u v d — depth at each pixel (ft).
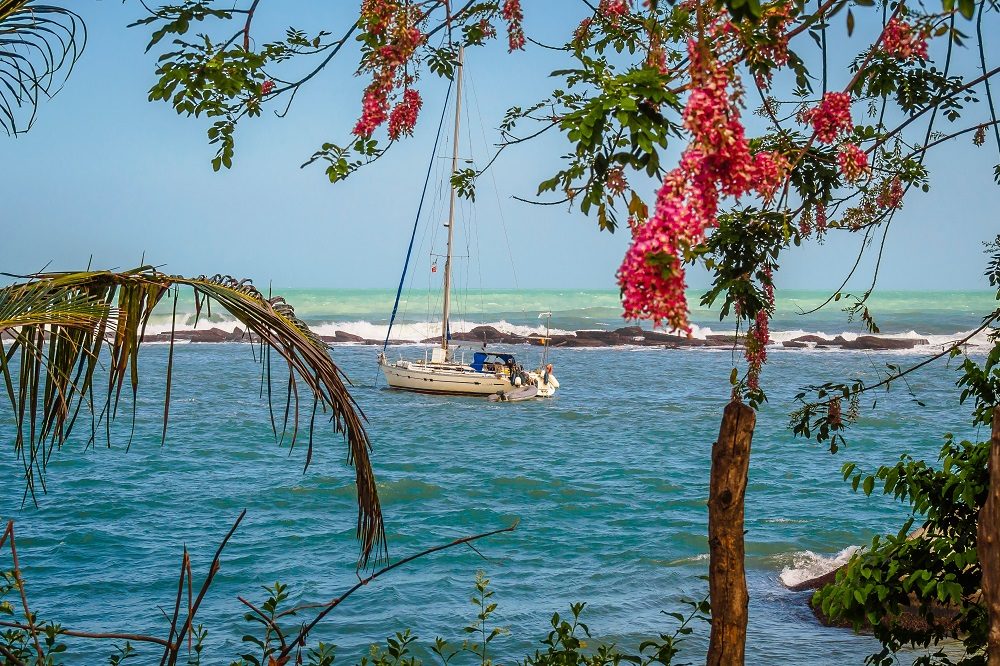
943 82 34.19
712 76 21.11
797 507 116.98
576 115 23.89
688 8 26.02
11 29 30.86
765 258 33.27
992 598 26.96
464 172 35.09
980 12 31.24
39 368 27.71
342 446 170.60
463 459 160.76
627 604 78.59
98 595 79.46
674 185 20.72
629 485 135.33
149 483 129.80
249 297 29.84
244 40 30.89
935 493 36.65
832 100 28.22
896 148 35.24
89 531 101.40
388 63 30.22
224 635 69.77
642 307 20.35
